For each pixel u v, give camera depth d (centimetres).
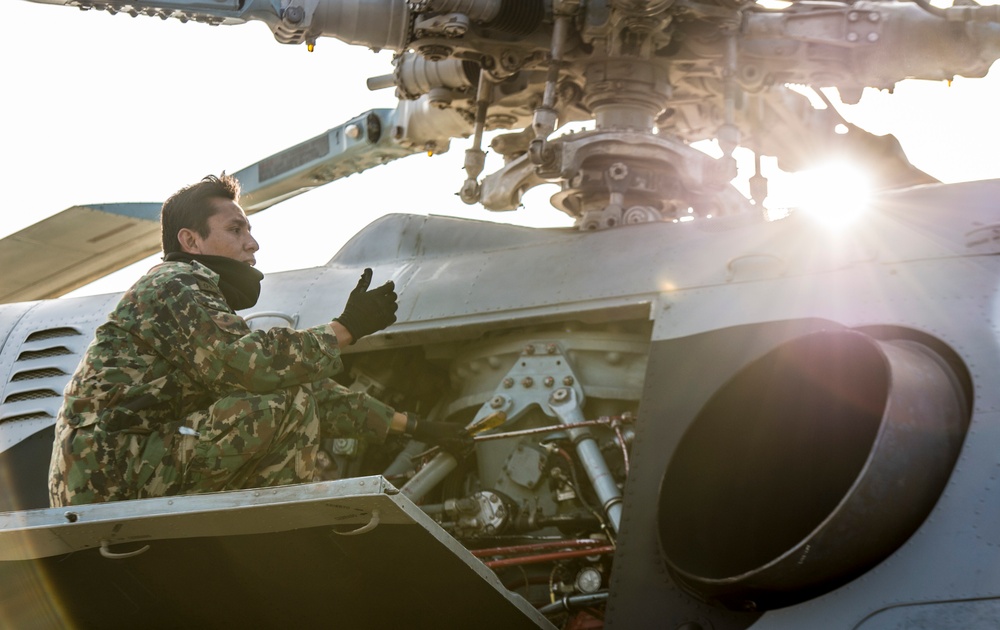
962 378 364
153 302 345
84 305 566
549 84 511
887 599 329
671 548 372
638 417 409
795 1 535
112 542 322
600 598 412
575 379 459
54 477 342
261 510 302
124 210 666
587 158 517
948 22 510
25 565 339
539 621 352
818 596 342
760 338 402
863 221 424
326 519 306
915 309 384
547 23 527
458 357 496
